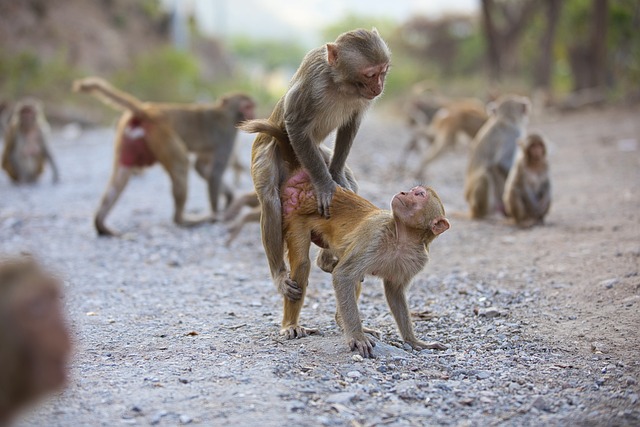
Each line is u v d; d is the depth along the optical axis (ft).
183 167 47.03
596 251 38.34
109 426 18.71
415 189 23.89
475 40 234.38
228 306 31.89
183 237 45.24
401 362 24.04
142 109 45.98
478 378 23.12
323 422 19.11
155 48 175.22
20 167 65.46
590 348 25.88
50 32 154.81
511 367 24.14
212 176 49.37
